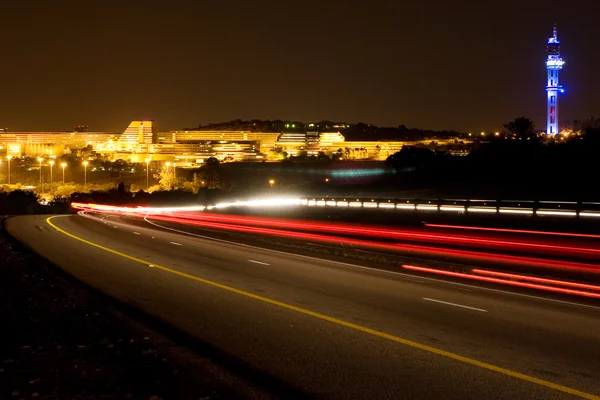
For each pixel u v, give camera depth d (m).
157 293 14.23
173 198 86.12
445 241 28.11
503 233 32.06
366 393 7.29
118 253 22.98
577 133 96.25
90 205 78.38
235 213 58.78
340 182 111.69
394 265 19.72
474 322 11.27
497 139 96.44
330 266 19.33
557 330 10.68
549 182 71.38
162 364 8.29
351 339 9.90
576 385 7.64
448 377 7.92
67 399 6.73
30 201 76.00
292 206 60.00
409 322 11.20
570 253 23.23
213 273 17.62
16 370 7.79
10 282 15.31
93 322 10.82
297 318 11.48
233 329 10.56
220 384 7.54
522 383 7.70
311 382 7.68
